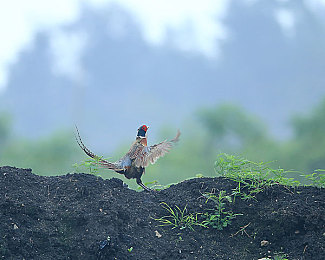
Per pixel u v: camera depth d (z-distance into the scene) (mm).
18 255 12734
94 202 14297
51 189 14797
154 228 14320
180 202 15164
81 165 15797
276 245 13969
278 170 15883
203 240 14102
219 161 16109
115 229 13664
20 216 13547
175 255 13516
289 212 14305
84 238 13227
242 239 14234
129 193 15461
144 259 13211
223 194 15188
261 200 15125
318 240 13609
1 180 14555
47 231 13352
